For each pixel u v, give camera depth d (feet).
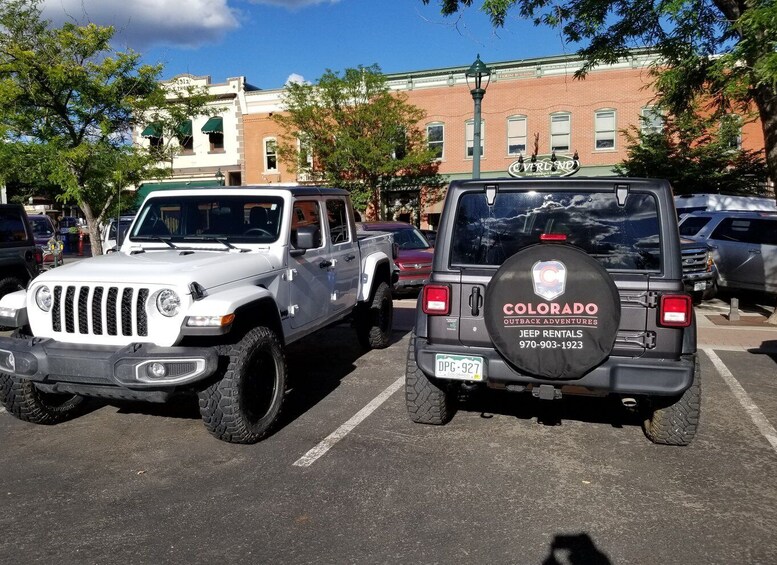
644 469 14.49
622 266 14.10
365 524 11.96
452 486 13.61
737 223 43.34
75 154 37.40
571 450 15.65
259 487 13.60
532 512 12.41
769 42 25.52
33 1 37.42
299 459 15.11
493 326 13.71
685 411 15.06
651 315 13.65
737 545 11.17
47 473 14.46
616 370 13.57
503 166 94.99
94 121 40.47
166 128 44.47
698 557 10.78
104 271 15.47
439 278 14.93
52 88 37.52
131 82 41.06
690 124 73.15
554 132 92.22
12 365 15.10
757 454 15.43
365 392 20.79
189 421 17.98
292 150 94.68
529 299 13.50
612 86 88.84
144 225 19.84
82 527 11.93
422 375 16.65
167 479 14.06
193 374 14.25
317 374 23.16
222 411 15.16
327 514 12.37
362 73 90.84
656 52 38.60
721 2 32.58
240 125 109.50
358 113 89.20
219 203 19.39
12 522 12.15
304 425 17.54
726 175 74.64
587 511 12.45
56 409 17.54
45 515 12.42
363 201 91.86
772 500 12.92
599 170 90.48
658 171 77.10
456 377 14.61
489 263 14.84
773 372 23.80
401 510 12.51
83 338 15.19
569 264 13.34
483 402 19.60
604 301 13.28
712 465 14.73
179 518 12.25
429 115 97.81
